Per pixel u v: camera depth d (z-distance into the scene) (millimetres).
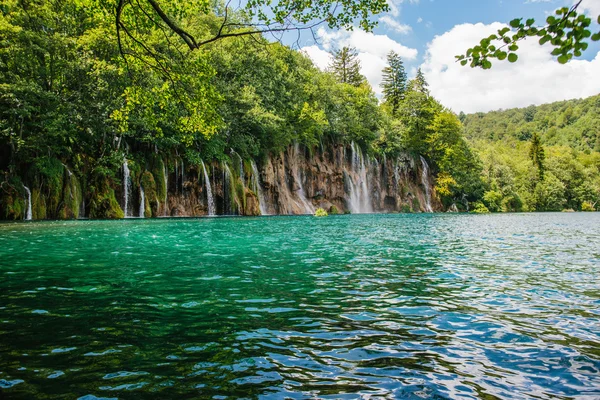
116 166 30656
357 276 8930
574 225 31703
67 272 8875
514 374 3930
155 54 12914
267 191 45188
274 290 7430
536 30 3406
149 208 32562
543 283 8500
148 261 10531
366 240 16953
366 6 10656
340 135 57969
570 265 11023
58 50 27312
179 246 13703
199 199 36812
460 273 9562
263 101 43656
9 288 7281
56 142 29281
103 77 28797
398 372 3918
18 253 11586
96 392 3359
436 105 72375
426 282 8414
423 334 5102
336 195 55594
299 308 6234
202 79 13438
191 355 4250
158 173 33812
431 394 3459
